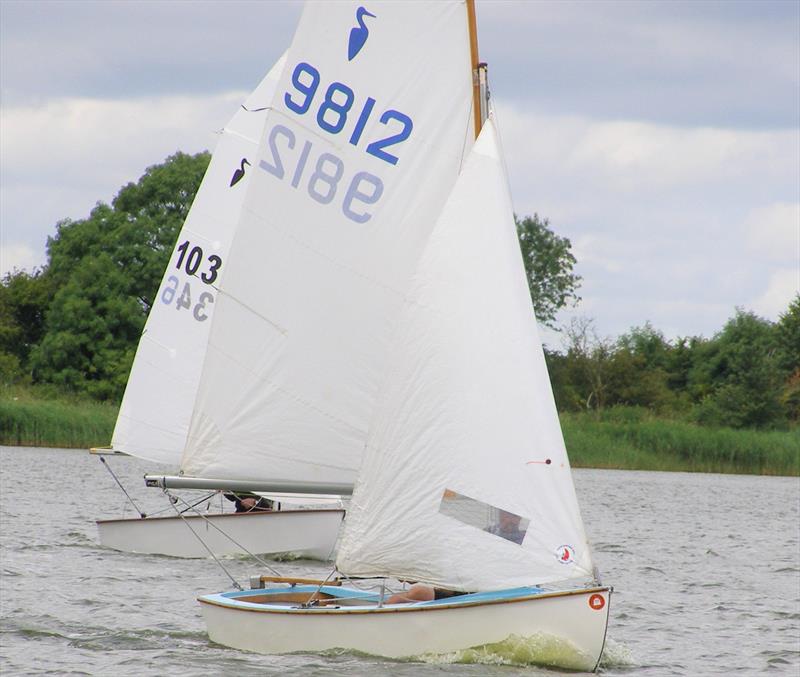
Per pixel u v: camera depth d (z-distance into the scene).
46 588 72.94
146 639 57.72
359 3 57.50
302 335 58.12
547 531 49.56
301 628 52.88
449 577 50.09
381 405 51.38
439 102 56.00
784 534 132.12
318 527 88.62
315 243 58.03
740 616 73.88
